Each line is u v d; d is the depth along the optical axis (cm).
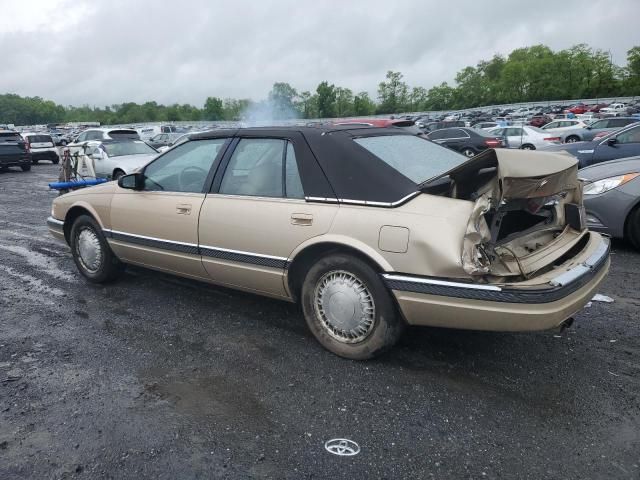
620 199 573
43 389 313
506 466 240
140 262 458
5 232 796
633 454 246
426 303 294
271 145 365
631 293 457
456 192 303
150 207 427
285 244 341
